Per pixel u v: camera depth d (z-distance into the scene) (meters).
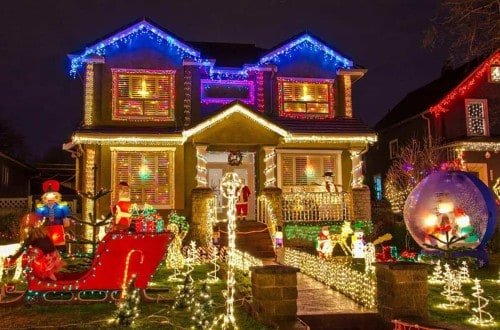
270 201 19.11
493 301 10.24
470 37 13.01
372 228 20.05
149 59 20.53
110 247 9.41
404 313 8.03
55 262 9.50
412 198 16.05
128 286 9.45
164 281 12.18
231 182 8.50
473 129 26.48
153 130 19.75
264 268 8.14
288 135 19.39
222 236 17.38
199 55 20.84
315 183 21.39
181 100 20.58
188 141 19.73
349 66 22.42
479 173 25.52
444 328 7.23
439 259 14.27
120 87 20.23
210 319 7.91
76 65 20.06
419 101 30.67
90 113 19.83
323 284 11.66
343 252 18.56
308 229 19.16
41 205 13.41
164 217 19.72
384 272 8.37
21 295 9.53
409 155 27.02
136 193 19.70
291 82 22.06
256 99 21.78
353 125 21.33
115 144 19.52
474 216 15.36
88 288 9.40
